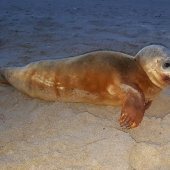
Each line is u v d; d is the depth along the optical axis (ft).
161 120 8.38
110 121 8.40
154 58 8.47
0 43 13.02
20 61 11.33
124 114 8.07
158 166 7.32
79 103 8.98
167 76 8.40
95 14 18.03
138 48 12.64
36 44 12.89
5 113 8.70
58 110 8.63
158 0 22.93
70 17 17.11
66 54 11.94
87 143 7.66
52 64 9.00
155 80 8.53
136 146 7.61
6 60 11.39
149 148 7.57
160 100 9.29
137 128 8.20
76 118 8.34
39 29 14.67
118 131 7.95
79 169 7.13
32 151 7.47
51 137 7.83
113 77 8.48
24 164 7.20
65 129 8.05
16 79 9.39
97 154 7.39
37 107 8.86
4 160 7.28
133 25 15.58
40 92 9.07
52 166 7.17
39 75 9.00
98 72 8.55
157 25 15.71
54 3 20.97
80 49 12.37
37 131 8.04
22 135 7.95
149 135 8.03
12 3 20.56
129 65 8.64
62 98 8.95
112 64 8.58
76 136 7.84
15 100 9.19
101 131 7.98
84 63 8.71
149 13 18.61
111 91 8.54
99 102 8.84
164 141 7.85
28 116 8.53
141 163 7.36
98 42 13.10
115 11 18.97
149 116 8.70
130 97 8.20
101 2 21.84
